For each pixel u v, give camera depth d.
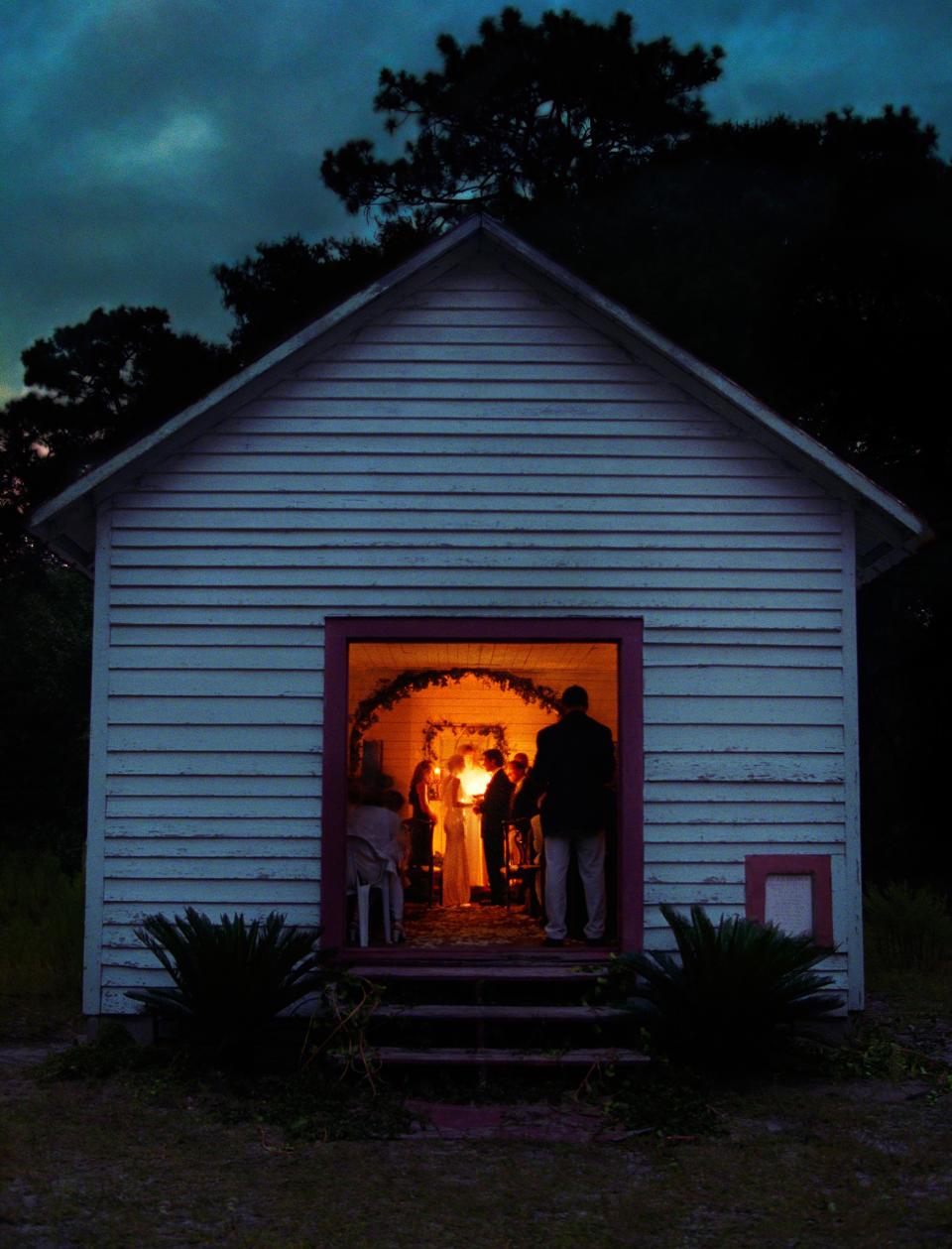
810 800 9.46
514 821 13.33
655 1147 7.20
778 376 20.73
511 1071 8.52
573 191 23.69
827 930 9.35
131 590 9.48
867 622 20.98
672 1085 8.16
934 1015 10.68
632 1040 8.81
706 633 9.56
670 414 9.66
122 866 9.30
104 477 9.29
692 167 22.80
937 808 21.22
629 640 9.53
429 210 24.89
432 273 9.70
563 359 9.68
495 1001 9.06
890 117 22.00
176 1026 9.19
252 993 8.38
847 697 9.53
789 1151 7.14
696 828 9.41
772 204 21.75
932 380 19.52
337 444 9.59
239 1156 7.00
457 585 9.52
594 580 9.56
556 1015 8.58
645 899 9.34
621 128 24.44
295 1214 6.17
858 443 21.05
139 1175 6.67
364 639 9.51
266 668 9.45
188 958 8.38
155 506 9.52
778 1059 8.73
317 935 8.71
